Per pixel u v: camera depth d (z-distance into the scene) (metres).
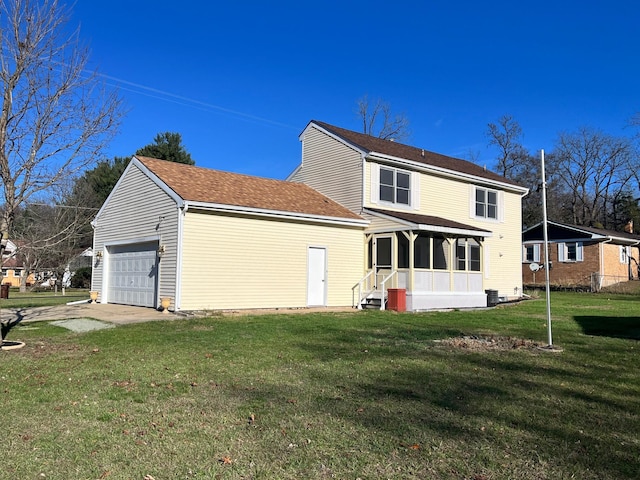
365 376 6.50
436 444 4.12
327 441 4.16
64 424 4.52
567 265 32.72
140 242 16.09
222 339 9.41
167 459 3.78
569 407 5.20
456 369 6.99
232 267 14.75
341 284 17.47
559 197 50.75
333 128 20.41
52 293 33.91
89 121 10.12
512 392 5.76
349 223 17.52
